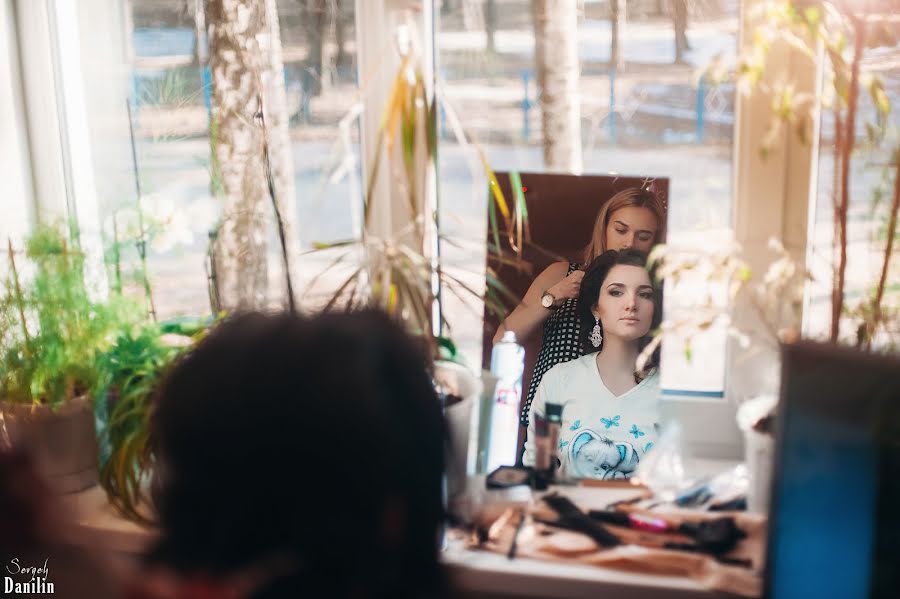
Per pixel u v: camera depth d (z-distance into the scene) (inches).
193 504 23.2
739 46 52.1
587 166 56.1
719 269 50.1
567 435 54.2
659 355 53.6
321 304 56.1
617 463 53.4
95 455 56.0
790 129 52.5
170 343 54.2
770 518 38.3
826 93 48.3
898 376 35.8
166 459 23.4
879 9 47.3
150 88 60.4
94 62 60.8
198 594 22.8
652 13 52.9
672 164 55.0
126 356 54.0
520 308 55.4
